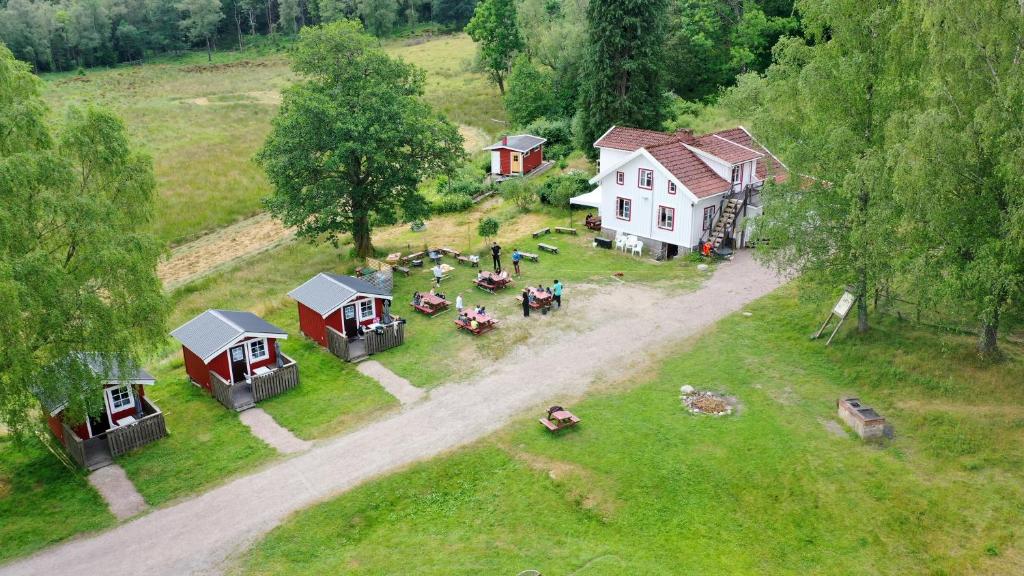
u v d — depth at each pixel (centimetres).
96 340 2412
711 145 4741
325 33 4481
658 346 3394
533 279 4306
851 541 2172
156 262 2742
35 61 13488
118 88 11294
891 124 2592
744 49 8131
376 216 4856
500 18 9062
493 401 2972
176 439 2844
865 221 2914
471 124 8956
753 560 2120
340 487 2469
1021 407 2658
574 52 7875
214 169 7262
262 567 2134
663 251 4641
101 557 2208
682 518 2284
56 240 2469
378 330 3456
